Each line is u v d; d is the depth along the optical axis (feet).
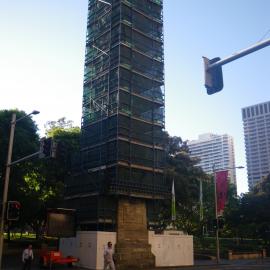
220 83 40.47
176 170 189.88
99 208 112.68
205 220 218.18
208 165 437.17
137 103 127.65
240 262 145.18
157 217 131.23
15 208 72.28
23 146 128.26
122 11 131.44
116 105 122.01
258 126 506.89
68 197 129.39
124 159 118.42
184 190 176.45
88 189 120.47
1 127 127.13
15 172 127.24
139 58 132.77
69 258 101.35
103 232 106.01
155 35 141.59
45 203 165.37
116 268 105.70
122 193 114.01
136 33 134.41
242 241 237.86
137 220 116.98
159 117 133.80
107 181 113.39
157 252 117.80
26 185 134.00
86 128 132.57
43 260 99.55
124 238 111.04
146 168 124.16
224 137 435.12
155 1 145.18
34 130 143.13
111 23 133.39
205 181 208.33
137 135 124.57
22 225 194.59
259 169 492.13
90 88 135.23
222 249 188.85
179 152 203.00
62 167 156.25
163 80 138.31
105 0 139.54
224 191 136.05
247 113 520.42
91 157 126.52
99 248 103.50
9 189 126.00
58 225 103.24
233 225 222.89
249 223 216.54
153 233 118.83
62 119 193.77
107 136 122.31
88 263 104.01
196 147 453.58
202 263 134.51
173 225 204.13
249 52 38.24
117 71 125.18
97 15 142.51
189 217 215.51
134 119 124.98
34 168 139.74
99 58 135.23
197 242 223.92
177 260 122.21
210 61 41.27
